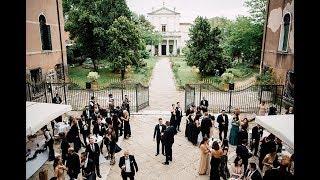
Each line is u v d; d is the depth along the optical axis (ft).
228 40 131.13
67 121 46.34
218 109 61.67
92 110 46.29
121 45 104.42
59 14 77.56
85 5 116.26
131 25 106.83
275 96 59.41
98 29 109.40
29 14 61.41
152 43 188.96
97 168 32.09
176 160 37.14
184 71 129.49
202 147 32.45
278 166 25.67
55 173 26.40
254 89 74.84
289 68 57.41
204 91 81.76
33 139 34.78
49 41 72.23
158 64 164.14
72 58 124.36
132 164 28.19
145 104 64.75
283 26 61.16
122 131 46.24
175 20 230.68
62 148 33.01
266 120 28.50
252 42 120.98
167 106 65.72
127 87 86.63
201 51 108.47
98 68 124.47
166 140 35.14
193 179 32.22
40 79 65.92
